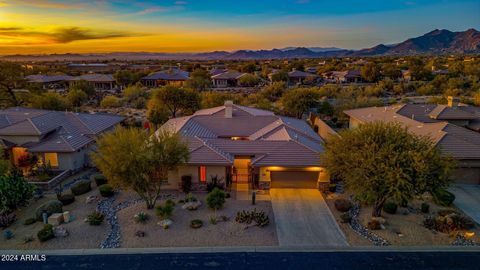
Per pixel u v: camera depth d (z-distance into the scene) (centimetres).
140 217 2241
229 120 3744
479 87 8125
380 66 12644
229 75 11669
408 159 2030
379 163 2059
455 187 2877
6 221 2220
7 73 5662
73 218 2309
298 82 11912
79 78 10831
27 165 3139
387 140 2166
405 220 2281
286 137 3089
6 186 2331
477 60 14425
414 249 1939
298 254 1898
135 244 1992
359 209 2453
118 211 2425
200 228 2167
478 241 2019
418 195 2133
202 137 3216
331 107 5647
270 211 2412
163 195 2708
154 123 4847
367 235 2095
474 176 2923
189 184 2742
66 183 2992
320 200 2600
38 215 2280
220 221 2252
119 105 7206
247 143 3017
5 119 3722
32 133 3291
